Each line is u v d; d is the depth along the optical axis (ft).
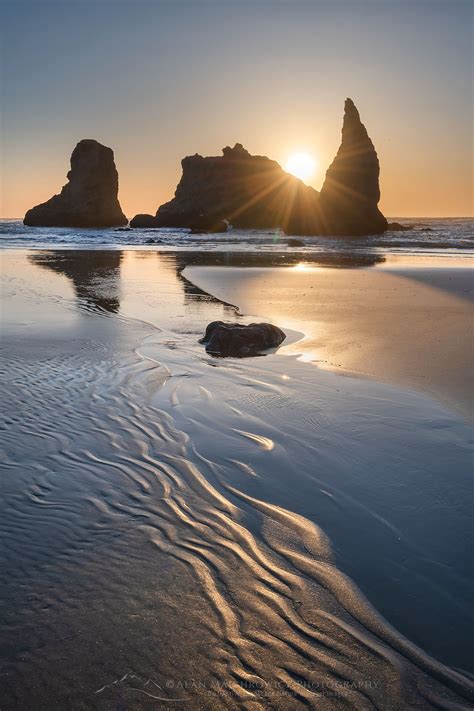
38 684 8.98
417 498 15.03
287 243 151.64
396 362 28.19
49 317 40.55
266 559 12.45
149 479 16.14
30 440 18.57
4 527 13.48
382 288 55.52
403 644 10.00
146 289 56.24
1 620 10.35
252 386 24.75
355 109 211.41
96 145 309.42
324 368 27.55
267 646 9.89
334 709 8.68
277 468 16.88
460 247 130.52
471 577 11.82
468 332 34.76
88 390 23.90
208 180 311.06
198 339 34.24
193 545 12.95
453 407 21.58
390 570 12.09
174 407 22.07
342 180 212.64
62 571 11.85
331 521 14.02
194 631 10.18
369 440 18.76
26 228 286.87
